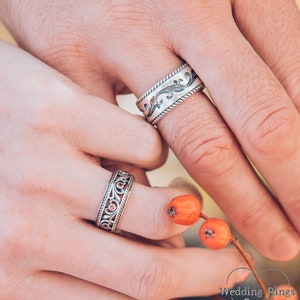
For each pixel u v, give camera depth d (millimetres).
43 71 198
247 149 189
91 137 194
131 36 196
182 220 183
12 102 194
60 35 204
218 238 181
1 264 194
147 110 195
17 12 210
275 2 204
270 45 202
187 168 196
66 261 192
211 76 188
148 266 192
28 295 199
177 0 190
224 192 197
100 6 197
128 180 190
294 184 191
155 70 195
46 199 190
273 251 207
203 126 190
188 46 190
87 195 190
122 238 195
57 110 191
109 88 212
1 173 192
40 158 190
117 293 201
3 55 203
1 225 190
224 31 190
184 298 218
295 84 199
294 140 185
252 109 184
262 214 201
